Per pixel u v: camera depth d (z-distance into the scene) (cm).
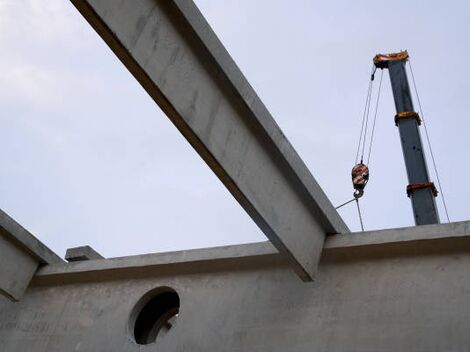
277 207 692
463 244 706
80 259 1043
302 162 727
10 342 912
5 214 922
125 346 822
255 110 662
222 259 830
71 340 870
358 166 1430
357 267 751
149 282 882
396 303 698
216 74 630
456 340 642
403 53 1784
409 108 1602
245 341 746
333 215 768
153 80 557
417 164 1416
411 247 729
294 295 761
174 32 591
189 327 794
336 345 694
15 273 930
